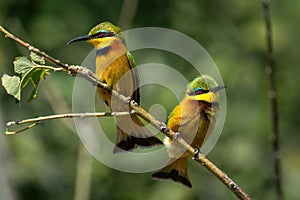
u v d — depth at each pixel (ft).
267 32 28.35
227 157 52.60
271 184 52.11
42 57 23.21
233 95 54.60
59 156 49.34
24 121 22.45
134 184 49.49
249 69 55.52
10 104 49.39
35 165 48.11
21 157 47.75
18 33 49.39
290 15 59.00
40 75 23.13
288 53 58.08
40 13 52.03
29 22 51.98
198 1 55.77
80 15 52.31
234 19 57.21
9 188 45.70
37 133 49.24
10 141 47.85
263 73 55.57
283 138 55.88
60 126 49.19
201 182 50.60
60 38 51.78
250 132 53.72
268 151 53.26
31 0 52.21
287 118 56.59
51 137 49.39
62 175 49.03
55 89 43.91
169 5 54.39
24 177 47.57
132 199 49.11
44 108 49.67
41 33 51.62
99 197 48.47
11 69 49.49
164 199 49.19
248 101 54.75
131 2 43.62
